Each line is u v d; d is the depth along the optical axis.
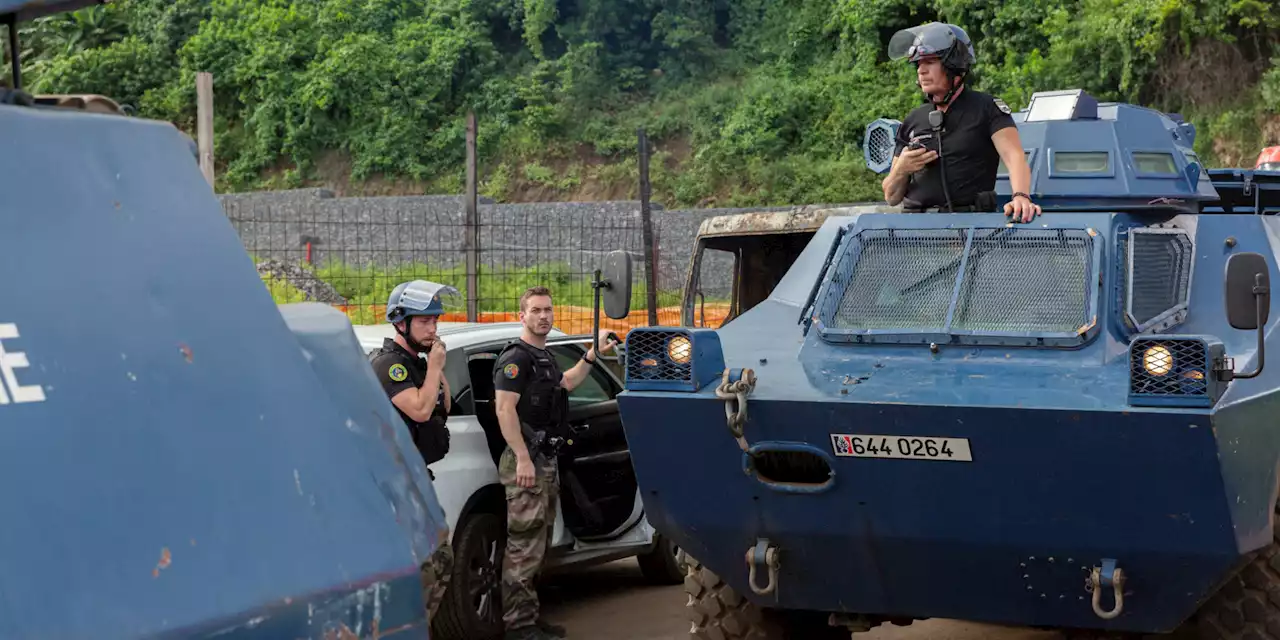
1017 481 4.71
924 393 4.84
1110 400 4.58
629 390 5.18
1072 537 4.77
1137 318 5.44
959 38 6.09
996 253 5.70
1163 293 5.60
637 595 8.42
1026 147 6.53
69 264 2.11
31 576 1.83
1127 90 26.34
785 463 5.19
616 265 6.21
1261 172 7.63
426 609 2.63
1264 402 4.79
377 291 22.06
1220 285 5.65
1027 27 29.20
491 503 7.17
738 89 36.84
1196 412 4.31
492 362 7.62
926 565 5.12
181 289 2.26
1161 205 6.17
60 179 2.16
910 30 6.15
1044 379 4.98
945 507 4.88
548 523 7.01
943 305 5.60
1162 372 4.41
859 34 34.72
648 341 5.22
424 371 6.60
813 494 5.04
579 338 8.30
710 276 8.38
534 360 6.92
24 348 1.98
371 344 7.30
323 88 38.62
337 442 2.40
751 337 5.88
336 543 2.27
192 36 40.81
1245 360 5.12
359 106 39.00
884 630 7.29
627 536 8.02
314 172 39.06
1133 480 4.53
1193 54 25.94
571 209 30.41
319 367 2.62
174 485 2.06
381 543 2.36
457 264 27.75
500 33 41.59
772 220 6.64
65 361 2.03
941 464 4.78
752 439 5.05
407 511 2.51
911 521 4.97
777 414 4.94
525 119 38.22
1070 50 27.16
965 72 6.17
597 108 38.34
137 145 2.32
